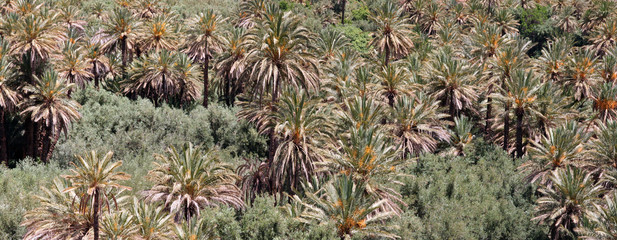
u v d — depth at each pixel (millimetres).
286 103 28453
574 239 28922
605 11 75562
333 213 24172
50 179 31406
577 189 29656
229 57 45844
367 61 56406
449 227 30922
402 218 28391
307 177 27250
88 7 69875
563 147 34719
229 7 82688
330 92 41094
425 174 36594
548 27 80500
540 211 31406
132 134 42375
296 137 27562
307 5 88438
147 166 35875
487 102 47062
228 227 23656
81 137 40781
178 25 57938
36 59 37844
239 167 31000
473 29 73250
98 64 49250
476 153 42656
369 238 25547
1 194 28266
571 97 46375
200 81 55281
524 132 45219
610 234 25547
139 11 63781
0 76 35469
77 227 20891
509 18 77188
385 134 32625
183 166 24156
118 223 20953
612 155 33500
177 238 22844
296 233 23844
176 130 45438
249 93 33531
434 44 63781
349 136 30859
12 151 41906
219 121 46438
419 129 37688
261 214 24547
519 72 41625
